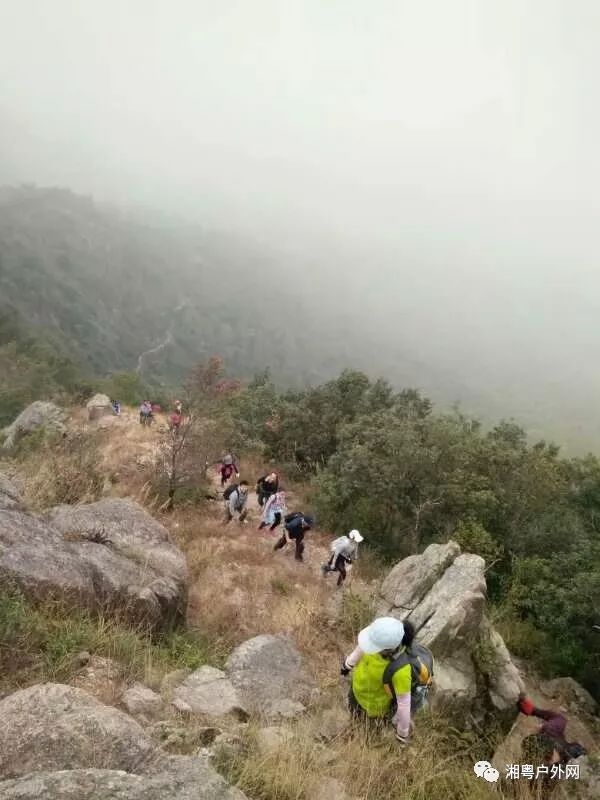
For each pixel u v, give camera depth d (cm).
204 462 1403
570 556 1148
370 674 418
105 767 315
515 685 682
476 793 446
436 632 683
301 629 836
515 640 1032
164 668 554
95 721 345
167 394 3766
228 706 506
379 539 1326
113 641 533
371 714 428
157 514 1209
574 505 1538
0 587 515
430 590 817
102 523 791
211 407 1533
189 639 698
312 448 1981
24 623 471
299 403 2148
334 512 1411
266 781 356
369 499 1357
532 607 1101
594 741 828
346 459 1502
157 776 305
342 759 417
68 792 270
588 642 1037
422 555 910
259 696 576
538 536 1287
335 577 1088
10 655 444
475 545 1184
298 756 397
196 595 883
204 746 399
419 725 514
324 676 697
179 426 1405
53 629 508
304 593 980
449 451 1372
